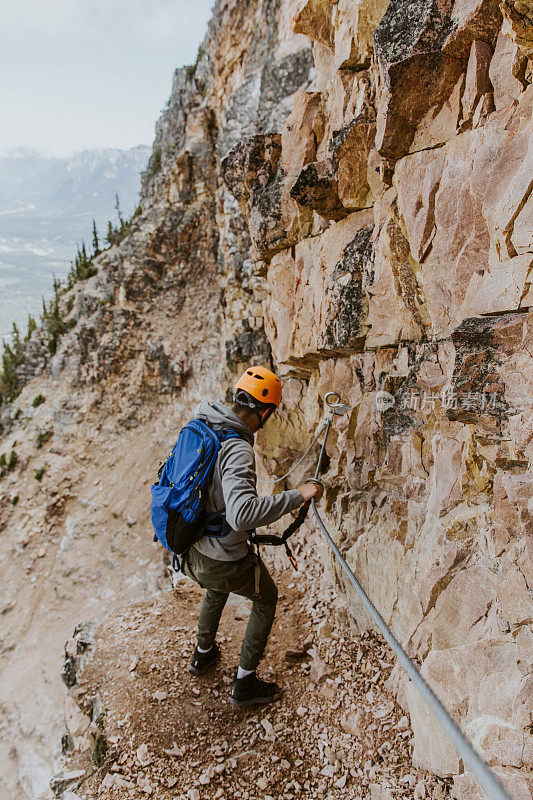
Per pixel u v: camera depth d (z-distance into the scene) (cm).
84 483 2355
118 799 290
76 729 372
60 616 2011
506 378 224
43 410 2566
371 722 318
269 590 332
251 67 1314
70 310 2828
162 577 1947
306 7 455
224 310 1480
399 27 273
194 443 285
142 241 2462
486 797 208
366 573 415
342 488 475
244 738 327
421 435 347
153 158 2984
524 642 217
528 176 219
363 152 369
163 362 2406
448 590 281
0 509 2392
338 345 407
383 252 352
